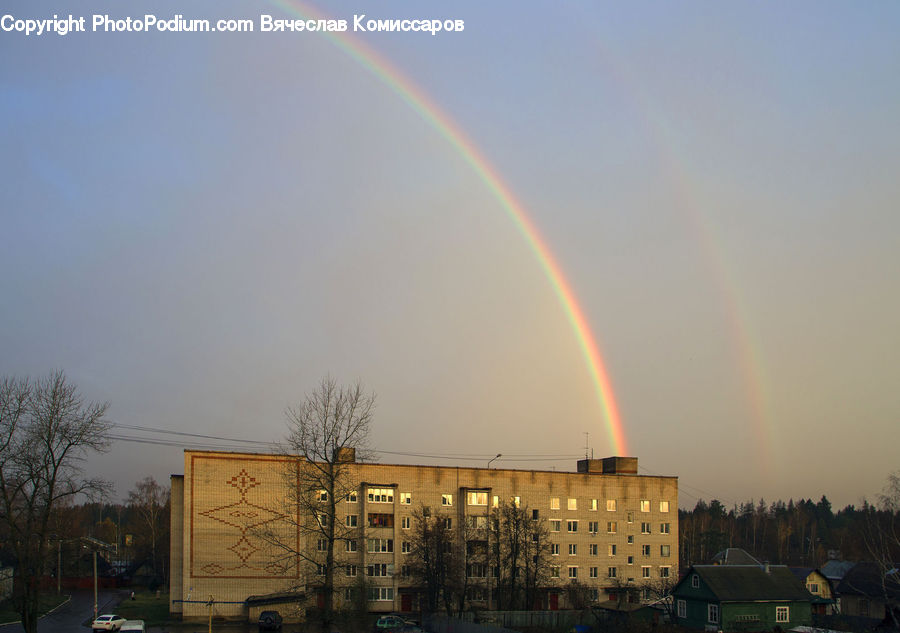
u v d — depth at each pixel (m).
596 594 106.00
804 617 74.44
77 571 134.62
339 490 73.62
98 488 59.09
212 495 90.44
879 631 68.00
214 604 88.38
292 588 82.81
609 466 114.25
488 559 94.50
